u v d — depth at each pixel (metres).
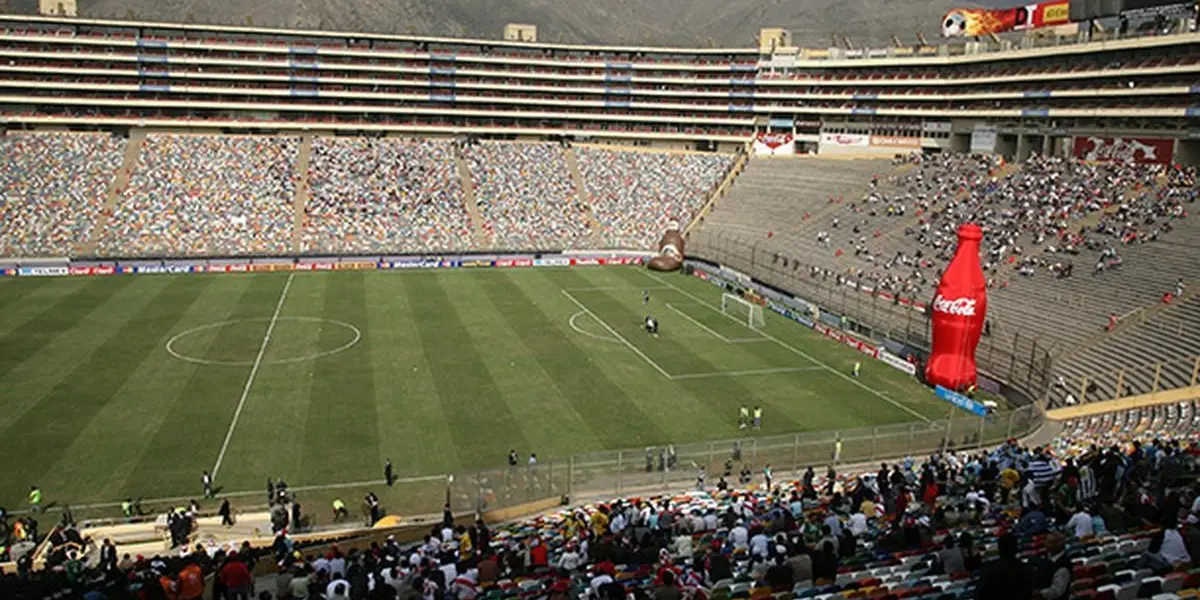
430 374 58.59
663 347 67.50
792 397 56.44
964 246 57.53
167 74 118.06
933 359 58.91
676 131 132.62
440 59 127.75
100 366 57.94
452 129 129.62
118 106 118.31
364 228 102.56
